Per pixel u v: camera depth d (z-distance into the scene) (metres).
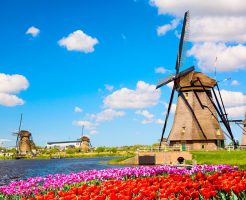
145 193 12.30
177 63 68.25
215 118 70.31
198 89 69.81
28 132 165.88
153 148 68.00
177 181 15.57
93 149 188.50
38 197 14.02
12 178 53.44
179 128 69.50
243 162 49.38
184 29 67.75
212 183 14.55
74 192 15.13
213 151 63.62
